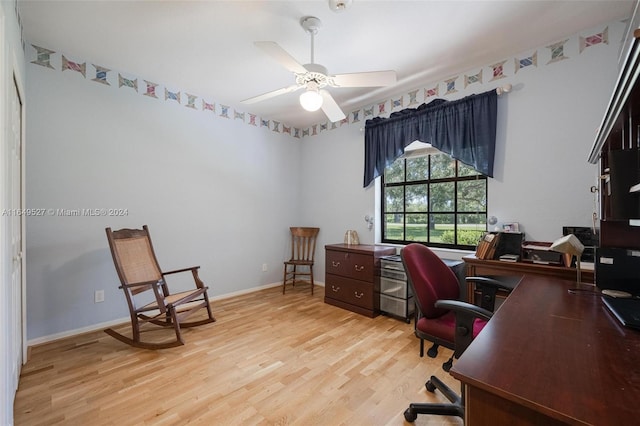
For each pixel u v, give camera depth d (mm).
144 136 3078
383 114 3570
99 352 2285
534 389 668
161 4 1950
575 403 616
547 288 1591
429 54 2545
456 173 3086
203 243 3562
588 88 2223
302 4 1937
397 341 2484
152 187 3139
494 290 1756
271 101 3682
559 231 2348
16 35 1821
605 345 897
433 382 1737
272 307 3391
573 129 2289
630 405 605
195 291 2768
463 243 3035
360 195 3846
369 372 1998
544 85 2414
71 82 2629
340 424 1514
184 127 3381
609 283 1520
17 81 1817
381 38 2303
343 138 4055
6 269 1289
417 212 3414
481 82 2752
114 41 2400
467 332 1317
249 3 1937
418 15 2031
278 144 4410
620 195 1189
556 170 2363
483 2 1907
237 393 1767
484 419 715
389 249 3264
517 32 2242
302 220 4625
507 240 2369
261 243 4191
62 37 2346
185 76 3033
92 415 1570
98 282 2771
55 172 2551
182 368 2049
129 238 2688
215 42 2398
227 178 3799
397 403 1679
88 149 2725
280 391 1787
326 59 2613
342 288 3363
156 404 1664
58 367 2055
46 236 2506
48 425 1496
